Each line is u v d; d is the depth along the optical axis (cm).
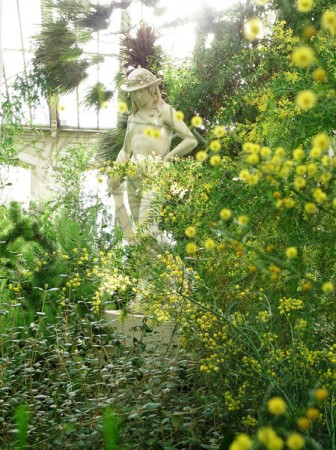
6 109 908
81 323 323
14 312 366
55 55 890
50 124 1300
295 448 64
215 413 229
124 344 312
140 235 293
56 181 770
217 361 212
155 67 785
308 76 232
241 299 226
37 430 239
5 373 279
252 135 262
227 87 666
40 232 436
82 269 381
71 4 888
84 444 216
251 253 181
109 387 269
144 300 269
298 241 177
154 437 228
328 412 157
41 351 301
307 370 178
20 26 1165
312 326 183
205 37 806
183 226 271
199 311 240
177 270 243
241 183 227
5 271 409
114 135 890
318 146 105
